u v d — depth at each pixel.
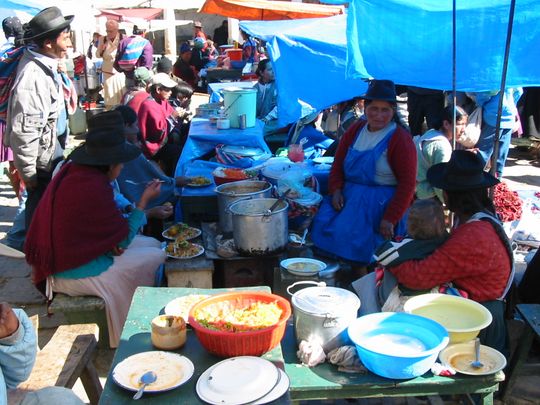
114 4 16.41
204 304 2.68
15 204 7.37
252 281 4.17
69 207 3.58
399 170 3.91
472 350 2.60
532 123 8.66
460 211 3.16
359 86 6.50
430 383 2.42
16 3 7.52
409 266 2.94
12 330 2.13
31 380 2.69
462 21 3.99
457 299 2.82
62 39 4.63
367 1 4.18
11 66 4.52
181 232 4.54
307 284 3.28
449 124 5.33
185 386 2.27
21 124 4.40
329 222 4.13
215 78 12.92
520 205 4.73
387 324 2.62
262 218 3.80
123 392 2.24
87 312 3.75
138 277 3.84
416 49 4.16
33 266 3.78
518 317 3.75
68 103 5.34
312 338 2.59
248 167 5.66
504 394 3.40
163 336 2.53
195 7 19.12
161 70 8.77
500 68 3.99
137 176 4.92
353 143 4.16
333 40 6.62
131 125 5.08
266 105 8.02
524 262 4.30
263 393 2.16
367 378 2.45
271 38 6.58
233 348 2.40
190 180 5.17
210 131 6.25
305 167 5.07
